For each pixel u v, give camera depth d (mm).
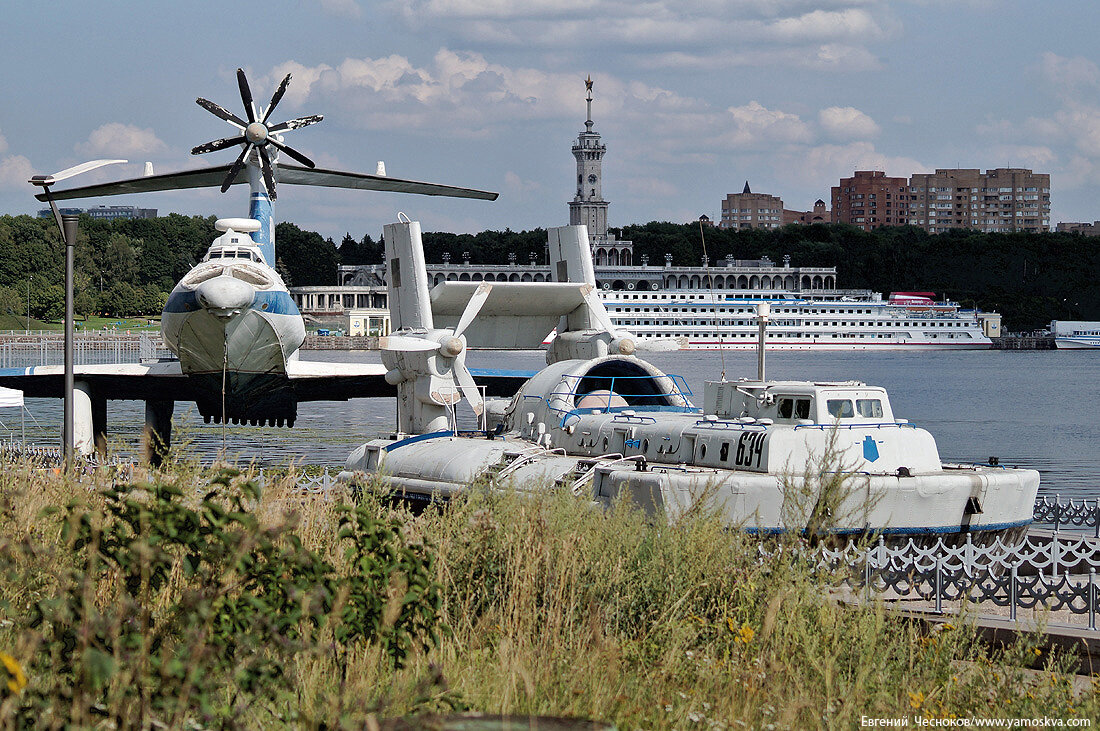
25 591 20375
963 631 28953
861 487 41469
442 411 64188
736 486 42062
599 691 21516
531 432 57875
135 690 15773
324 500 31125
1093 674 29422
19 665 14805
